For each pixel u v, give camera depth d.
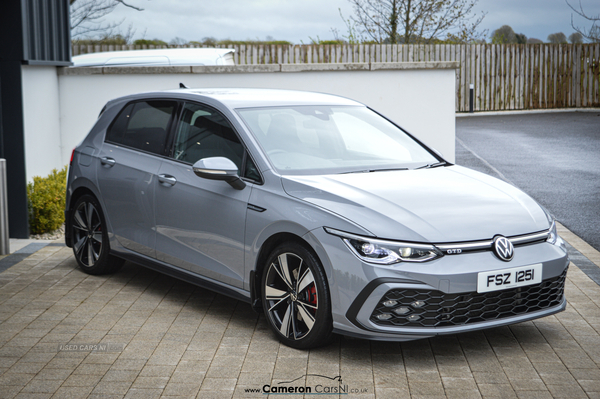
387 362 4.05
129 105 5.91
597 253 6.71
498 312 4.00
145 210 5.32
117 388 3.70
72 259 6.67
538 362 4.05
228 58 11.52
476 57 22.58
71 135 9.61
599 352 4.21
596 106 24.11
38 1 7.90
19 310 5.07
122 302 5.28
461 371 3.91
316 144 4.92
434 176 4.75
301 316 4.20
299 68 9.84
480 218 4.06
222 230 4.64
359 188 4.27
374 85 10.00
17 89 7.40
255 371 3.92
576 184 10.38
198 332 4.59
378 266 3.77
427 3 20.78
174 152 5.21
